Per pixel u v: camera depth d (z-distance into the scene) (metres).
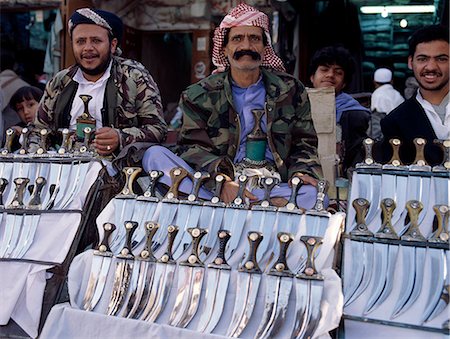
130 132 2.79
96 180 2.33
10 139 2.55
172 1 6.70
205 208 2.14
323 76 3.66
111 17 3.01
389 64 6.67
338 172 3.16
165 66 6.89
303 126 2.63
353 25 6.33
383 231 2.00
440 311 1.84
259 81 2.68
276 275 1.91
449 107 2.64
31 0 5.88
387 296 1.91
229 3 6.53
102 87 2.98
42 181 2.36
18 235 2.28
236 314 1.92
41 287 2.17
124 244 2.12
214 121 2.62
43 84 6.00
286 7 5.78
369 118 3.69
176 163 2.51
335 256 2.01
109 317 1.97
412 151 2.72
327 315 1.83
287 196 2.39
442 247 1.93
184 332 1.88
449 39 2.70
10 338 2.16
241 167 2.59
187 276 2.01
